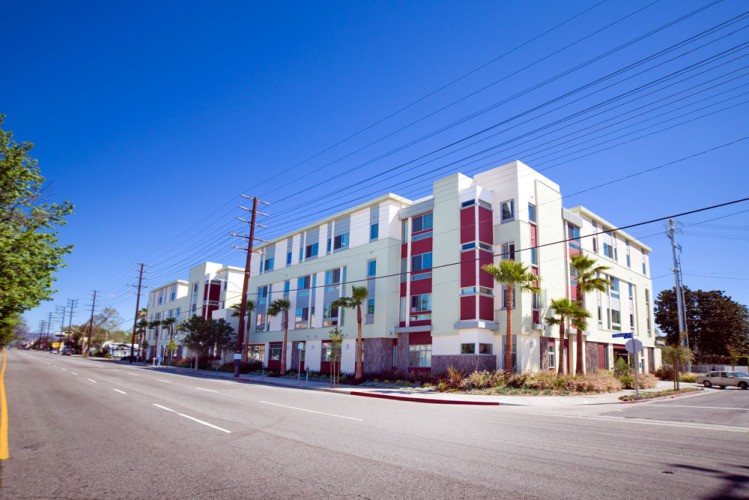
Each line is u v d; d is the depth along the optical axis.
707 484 6.14
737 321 56.47
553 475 6.49
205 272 64.44
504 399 20.77
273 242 49.97
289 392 22.64
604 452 8.23
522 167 30.56
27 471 6.46
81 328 126.81
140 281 73.31
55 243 20.00
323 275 41.38
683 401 21.55
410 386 28.89
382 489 5.71
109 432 9.57
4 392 17.20
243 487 5.76
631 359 42.09
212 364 53.78
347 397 21.22
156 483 5.92
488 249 29.97
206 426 10.48
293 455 7.55
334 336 32.34
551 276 31.64
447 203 31.47
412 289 33.22
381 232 35.69
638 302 45.28
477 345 27.83
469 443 8.90
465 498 5.40
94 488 5.70
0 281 18.38
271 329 47.34
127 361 76.31
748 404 19.92
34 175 18.28
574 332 32.66
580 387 23.81
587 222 38.06
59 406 13.66
